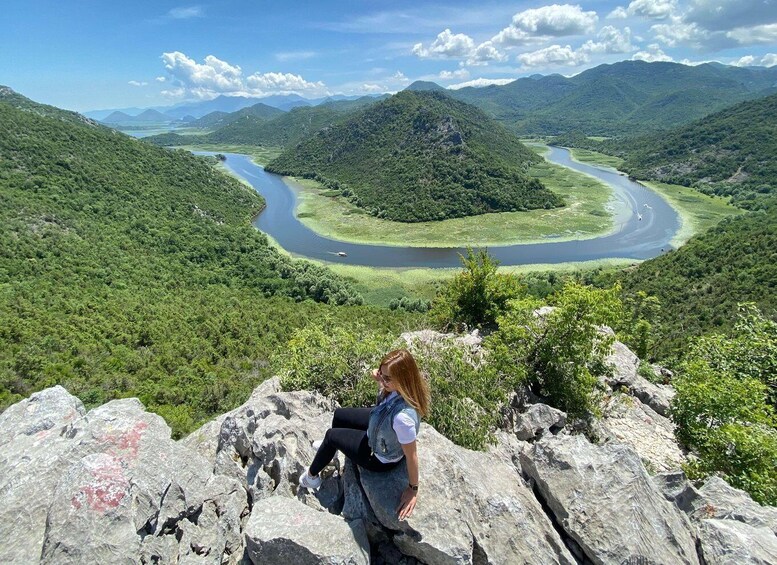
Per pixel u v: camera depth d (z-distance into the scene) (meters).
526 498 6.55
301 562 5.08
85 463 5.77
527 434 10.20
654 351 37.62
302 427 7.65
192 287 85.62
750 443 11.37
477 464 6.95
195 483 6.46
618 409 14.21
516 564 5.56
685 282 77.12
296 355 10.78
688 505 7.68
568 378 12.14
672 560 5.93
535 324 12.77
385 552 5.77
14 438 7.41
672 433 13.75
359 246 109.12
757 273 72.50
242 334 63.38
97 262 83.62
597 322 12.05
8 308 57.31
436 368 9.89
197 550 5.79
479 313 19.55
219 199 142.50
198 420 37.41
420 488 5.85
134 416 7.36
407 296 81.19
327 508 6.16
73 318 58.94
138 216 111.69
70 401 8.45
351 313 71.44
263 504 5.82
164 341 58.59
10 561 5.05
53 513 5.26
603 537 5.97
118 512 5.34
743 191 155.62
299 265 94.38
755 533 6.39
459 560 5.21
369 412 6.11
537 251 100.38
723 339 19.47
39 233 86.69
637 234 111.06
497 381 10.99
